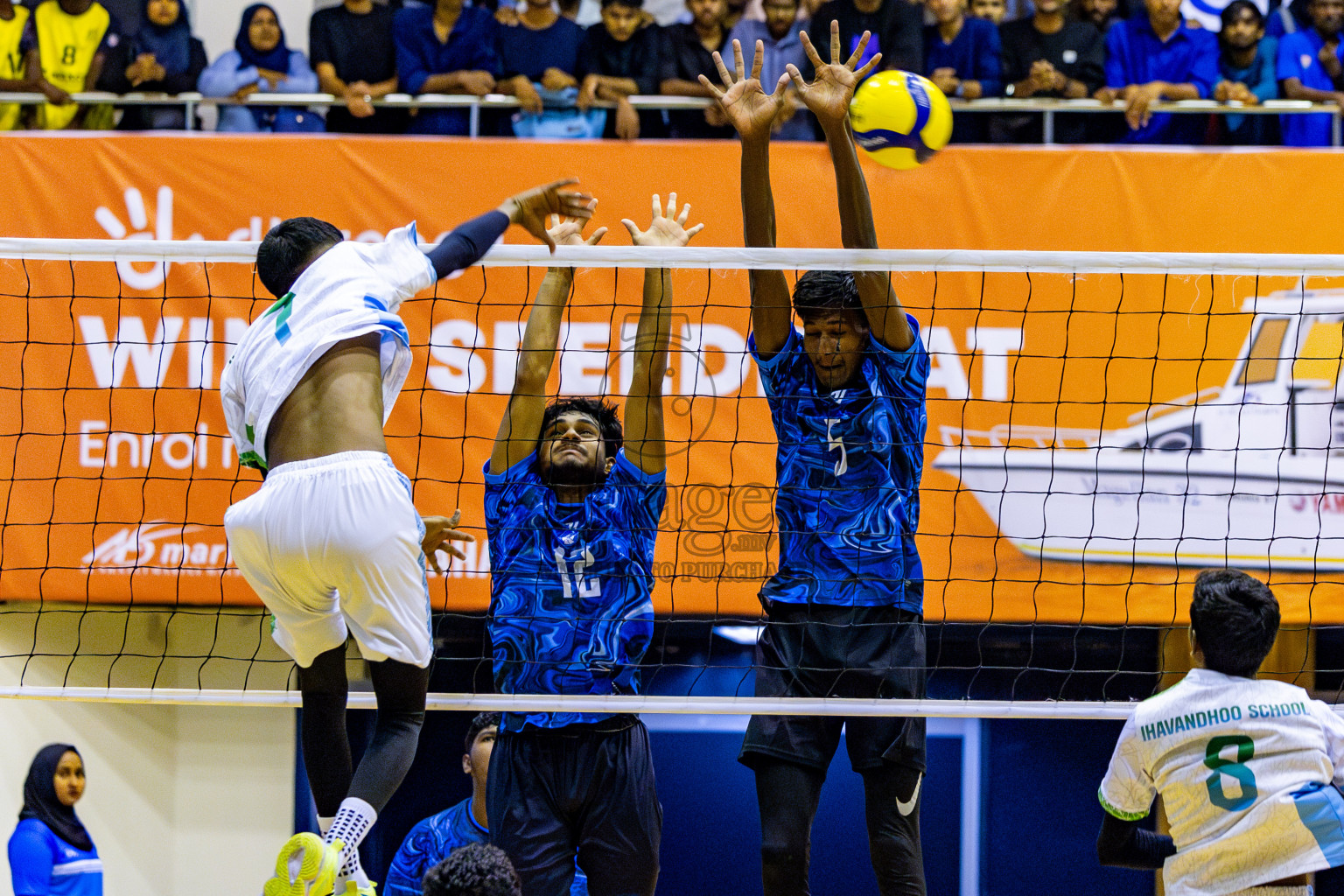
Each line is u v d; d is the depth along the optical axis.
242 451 7.65
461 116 17.75
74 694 9.76
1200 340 15.48
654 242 9.99
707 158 15.96
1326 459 14.92
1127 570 15.35
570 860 9.26
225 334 15.87
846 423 9.45
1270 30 18.03
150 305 15.83
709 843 20.44
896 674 9.33
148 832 18.89
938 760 20.41
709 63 17.78
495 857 7.29
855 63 9.19
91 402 15.77
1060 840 20.23
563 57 17.78
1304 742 7.63
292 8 18.69
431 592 15.64
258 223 15.98
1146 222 15.71
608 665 9.44
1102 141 17.91
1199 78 17.80
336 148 16.02
